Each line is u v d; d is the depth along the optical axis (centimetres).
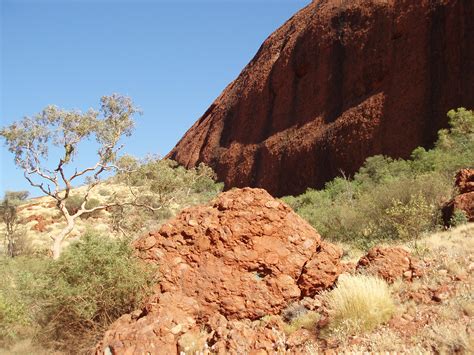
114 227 2345
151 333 616
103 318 796
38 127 1966
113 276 786
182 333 632
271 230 880
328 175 4856
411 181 1780
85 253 834
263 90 6562
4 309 896
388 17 5041
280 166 5478
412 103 4362
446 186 1711
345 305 643
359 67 5141
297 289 822
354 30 5434
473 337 489
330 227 1816
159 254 862
